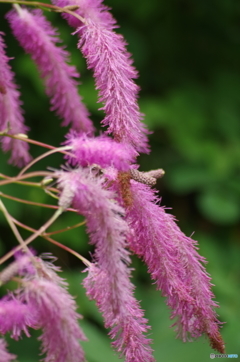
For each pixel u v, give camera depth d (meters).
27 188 1.09
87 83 1.10
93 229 0.52
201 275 0.56
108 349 0.83
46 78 0.65
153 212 0.56
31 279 0.52
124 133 0.55
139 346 0.54
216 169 1.13
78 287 0.97
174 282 0.55
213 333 0.55
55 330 0.50
